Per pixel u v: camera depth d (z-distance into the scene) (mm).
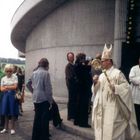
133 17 12688
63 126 9844
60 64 18750
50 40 19797
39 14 20406
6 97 9367
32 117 12227
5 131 9664
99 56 8164
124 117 6160
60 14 18859
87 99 9297
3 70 9688
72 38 17984
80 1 17594
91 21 17172
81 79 9109
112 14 16516
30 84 8344
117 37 13422
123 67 11539
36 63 22141
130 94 6121
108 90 6094
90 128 9258
